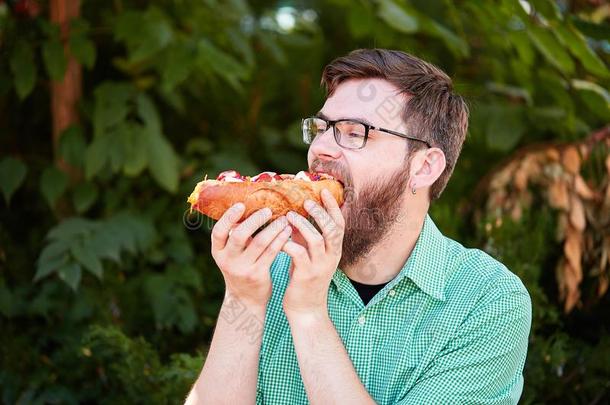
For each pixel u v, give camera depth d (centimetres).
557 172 287
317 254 154
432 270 170
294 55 407
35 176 343
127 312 319
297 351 158
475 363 162
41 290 318
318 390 155
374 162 172
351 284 173
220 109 400
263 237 153
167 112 389
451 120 183
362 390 155
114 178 349
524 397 250
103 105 314
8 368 302
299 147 374
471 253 179
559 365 257
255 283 160
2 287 311
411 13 311
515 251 275
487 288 167
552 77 305
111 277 319
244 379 167
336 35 415
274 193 155
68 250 288
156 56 325
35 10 341
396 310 169
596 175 296
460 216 313
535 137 352
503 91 347
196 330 329
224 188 158
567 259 277
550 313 261
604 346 263
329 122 175
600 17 377
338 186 168
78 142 322
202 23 351
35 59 338
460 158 361
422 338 166
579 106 343
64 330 308
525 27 279
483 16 314
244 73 313
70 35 311
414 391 162
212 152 377
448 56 391
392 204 174
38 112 366
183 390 246
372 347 168
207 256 352
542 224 280
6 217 349
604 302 294
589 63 273
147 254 324
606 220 281
